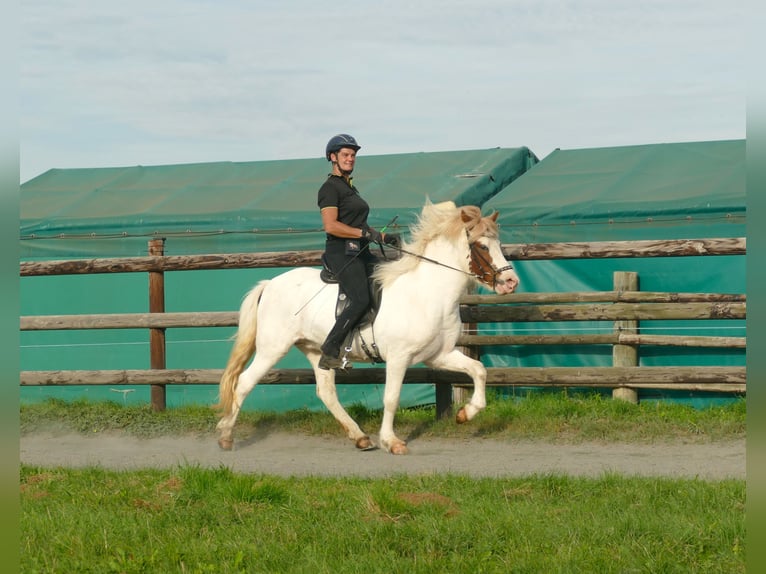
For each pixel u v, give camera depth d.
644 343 10.77
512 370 10.15
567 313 10.08
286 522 5.82
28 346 13.05
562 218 11.62
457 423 9.00
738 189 11.27
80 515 5.99
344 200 8.80
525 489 6.62
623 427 9.48
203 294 12.57
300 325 9.20
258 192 13.73
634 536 5.38
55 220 13.12
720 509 5.87
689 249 9.68
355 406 10.59
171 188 14.46
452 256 8.72
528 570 4.89
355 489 6.69
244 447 9.58
